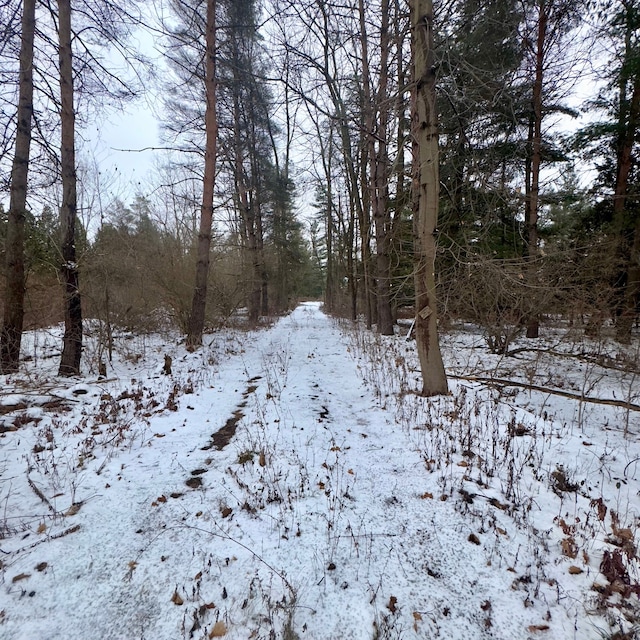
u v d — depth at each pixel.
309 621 1.90
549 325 9.74
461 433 4.19
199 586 2.12
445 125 7.46
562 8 7.68
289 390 6.29
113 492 3.11
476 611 1.98
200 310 10.04
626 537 2.47
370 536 2.56
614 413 5.31
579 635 1.83
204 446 4.08
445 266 7.34
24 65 6.54
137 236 10.20
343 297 25.11
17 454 3.79
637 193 9.61
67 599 2.03
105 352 8.77
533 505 2.90
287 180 20.47
